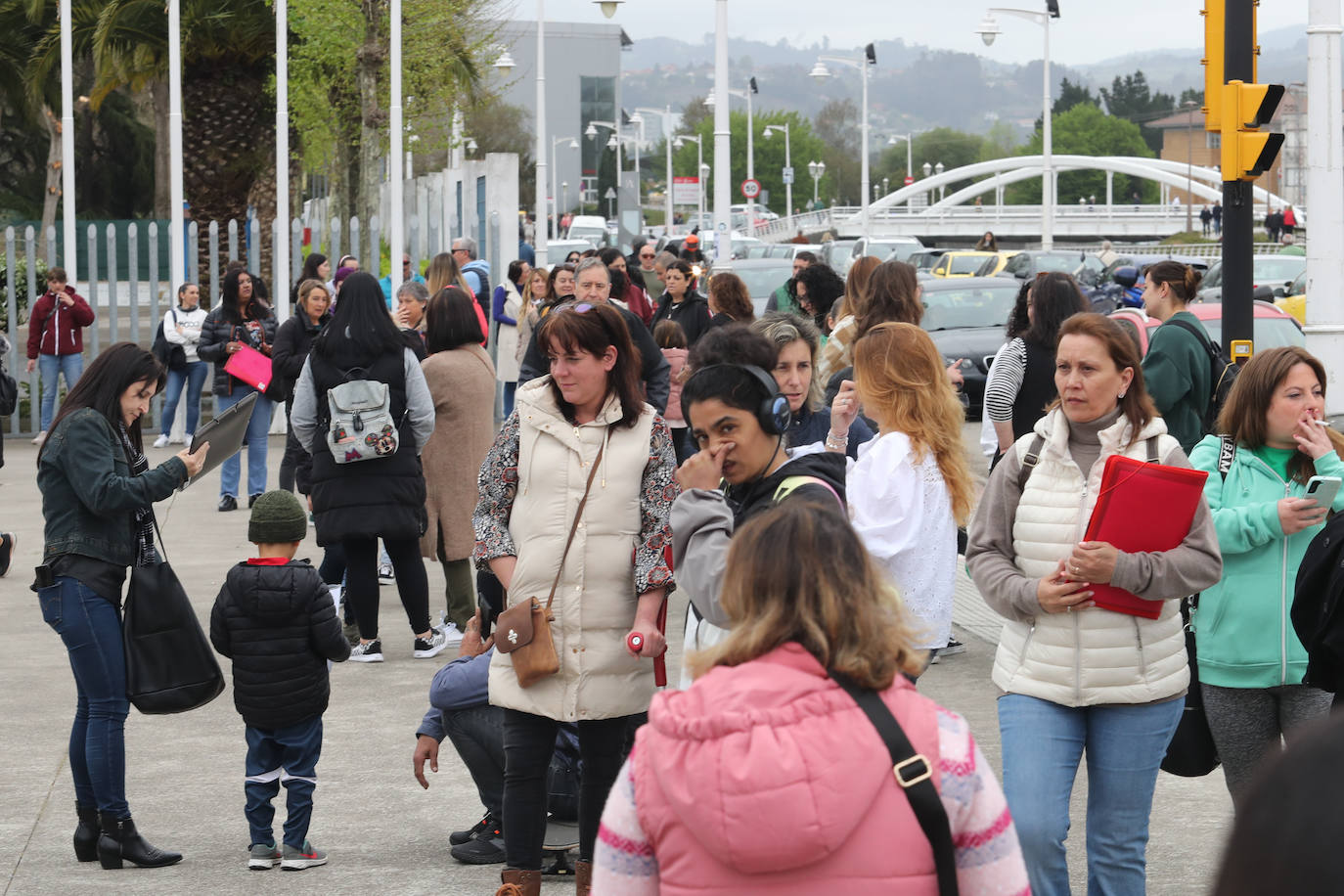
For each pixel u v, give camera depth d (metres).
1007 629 5.84
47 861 7.53
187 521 17.75
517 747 6.42
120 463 7.38
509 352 24.03
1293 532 5.99
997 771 8.51
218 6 36.09
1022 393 10.30
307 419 11.03
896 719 3.11
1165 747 5.68
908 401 5.74
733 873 3.05
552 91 181.62
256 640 7.27
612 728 6.46
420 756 7.62
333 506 11.00
